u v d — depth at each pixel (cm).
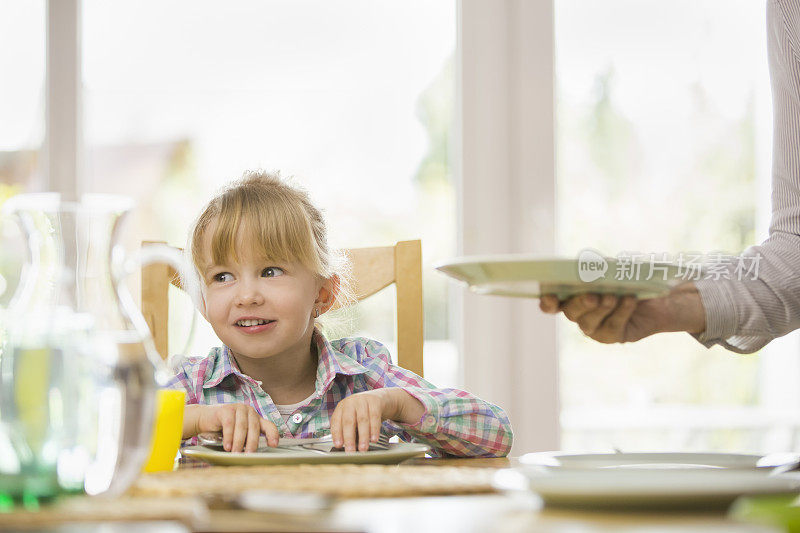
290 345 156
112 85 218
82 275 70
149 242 162
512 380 216
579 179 223
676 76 227
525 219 217
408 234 219
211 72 220
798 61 134
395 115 221
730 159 228
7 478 62
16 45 216
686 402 227
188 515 54
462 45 218
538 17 218
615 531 48
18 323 65
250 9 221
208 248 156
